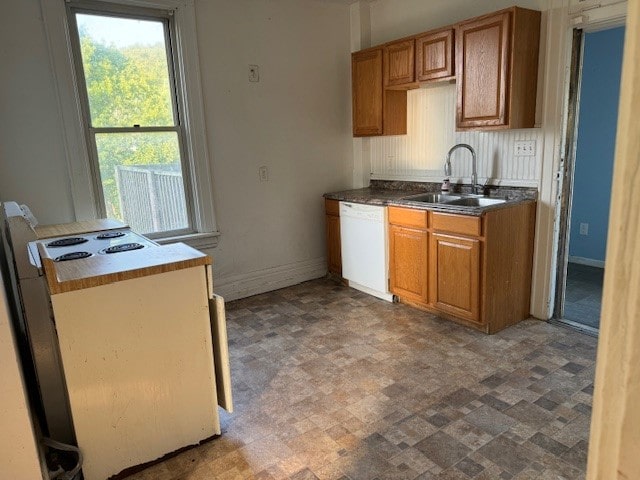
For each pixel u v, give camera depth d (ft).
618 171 1.18
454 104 11.87
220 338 6.61
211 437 6.81
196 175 11.84
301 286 13.94
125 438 6.11
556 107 9.70
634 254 1.16
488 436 6.64
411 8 12.52
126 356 5.96
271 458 6.40
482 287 9.71
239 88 12.27
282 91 13.05
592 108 13.87
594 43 13.48
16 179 9.66
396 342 9.79
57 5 9.55
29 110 9.59
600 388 1.33
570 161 10.03
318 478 5.98
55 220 10.21
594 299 11.92
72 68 9.92
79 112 10.11
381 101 12.62
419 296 11.19
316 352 9.52
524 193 10.54
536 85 9.91
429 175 12.89
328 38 13.67
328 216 13.84
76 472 5.80
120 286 5.78
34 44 9.46
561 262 10.48
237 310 12.12
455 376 8.31
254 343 10.06
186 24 11.10
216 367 6.85
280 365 9.02
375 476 5.96
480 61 9.82
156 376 6.22
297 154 13.65
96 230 8.70
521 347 9.33
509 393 7.70
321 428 7.00
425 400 7.61
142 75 11.02
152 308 6.05
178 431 6.51
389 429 6.89
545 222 10.25
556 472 5.90
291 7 12.84
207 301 6.48
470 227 9.68
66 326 5.51
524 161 10.48
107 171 10.83
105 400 5.90
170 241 11.74
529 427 6.81
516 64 9.37
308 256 14.39
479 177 11.52
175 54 11.24
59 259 6.34
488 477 5.86
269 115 12.92
